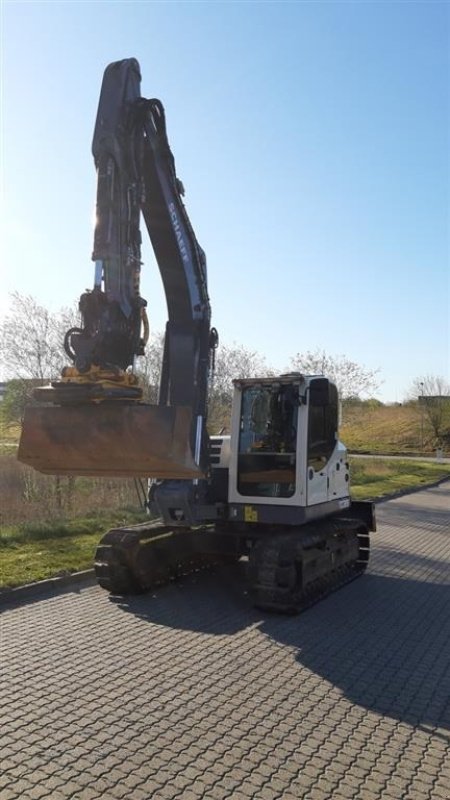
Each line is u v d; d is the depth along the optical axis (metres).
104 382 5.35
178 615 7.19
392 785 3.82
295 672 5.59
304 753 4.17
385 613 7.56
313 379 7.93
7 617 6.91
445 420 54.44
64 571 8.45
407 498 21.52
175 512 7.59
